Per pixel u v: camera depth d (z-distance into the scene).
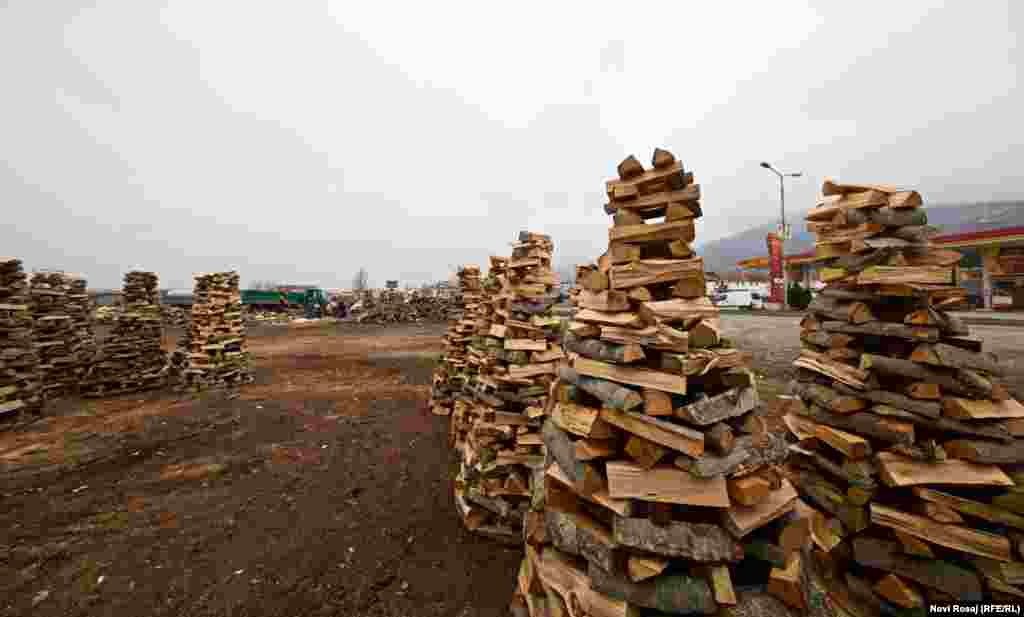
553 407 2.53
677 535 1.79
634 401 1.89
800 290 22.67
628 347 1.97
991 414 2.42
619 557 1.90
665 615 1.83
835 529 2.78
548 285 4.06
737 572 2.02
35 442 6.07
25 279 7.59
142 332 9.58
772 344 11.10
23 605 2.83
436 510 4.16
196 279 9.83
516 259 4.13
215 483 4.75
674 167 2.05
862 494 2.62
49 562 3.29
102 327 21.62
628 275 2.08
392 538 3.67
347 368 11.91
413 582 3.09
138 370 9.41
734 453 1.87
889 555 2.53
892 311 2.88
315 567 3.26
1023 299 17.56
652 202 2.13
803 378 3.33
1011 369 6.75
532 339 3.82
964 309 18.52
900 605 2.46
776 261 23.78
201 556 3.39
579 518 2.07
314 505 4.25
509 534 3.58
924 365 2.62
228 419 7.18
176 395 8.87
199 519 3.97
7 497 4.39
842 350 3.01
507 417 3.65
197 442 6.08
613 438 2.05
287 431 6.58
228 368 9.73
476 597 2.93
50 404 8.15
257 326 25.00
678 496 1.80
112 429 6.65
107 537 3.65
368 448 5.86
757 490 1.83
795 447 3.17
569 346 2.37
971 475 2.39
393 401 8.45
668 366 1.91
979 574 2.32
